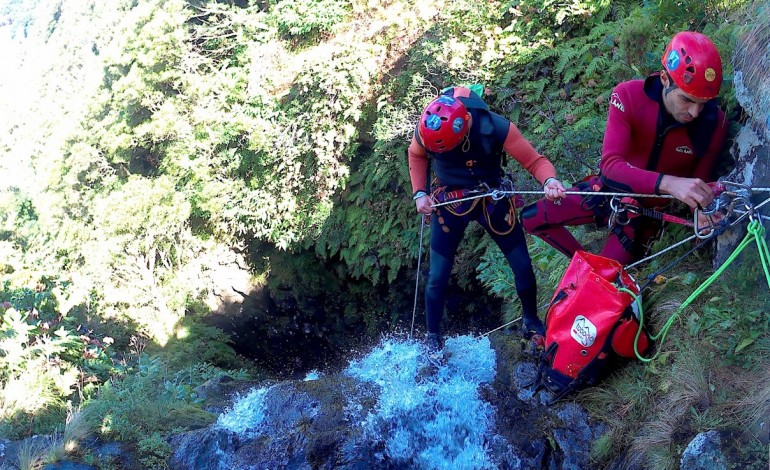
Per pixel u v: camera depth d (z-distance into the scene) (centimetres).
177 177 1035
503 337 459
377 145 825
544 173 358
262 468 420
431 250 397
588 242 461
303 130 931
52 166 1199
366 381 452
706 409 312
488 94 716
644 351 359
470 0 775
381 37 895
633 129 336
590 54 625
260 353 1001
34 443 476
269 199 977
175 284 997
